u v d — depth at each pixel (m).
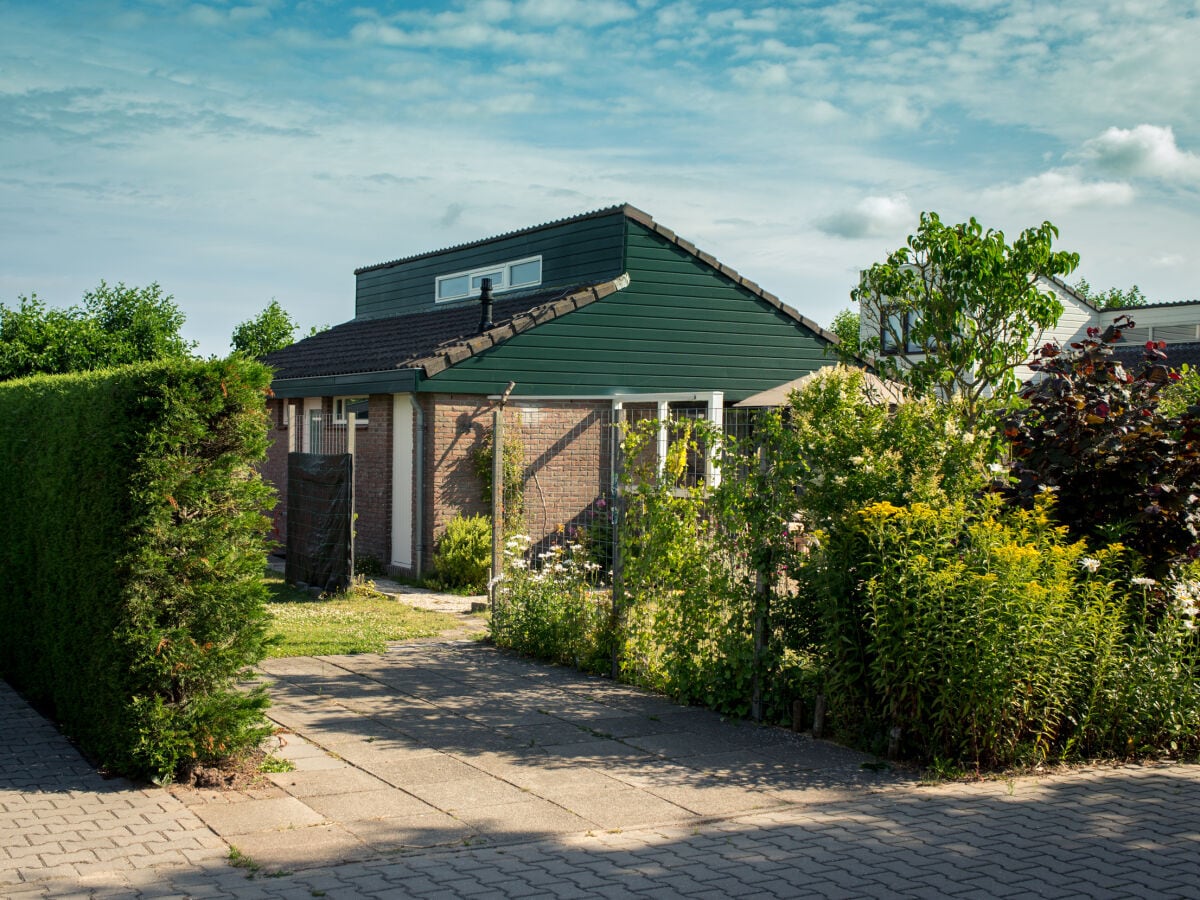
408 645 11.15
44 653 8.10
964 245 9.14
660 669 9.00
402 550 16.98
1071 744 7.02
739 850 5.32
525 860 5.16
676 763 6.93
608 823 5.73
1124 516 7.92
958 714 6.73
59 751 7.14
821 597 7.39
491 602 11.33
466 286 22.62
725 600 8.33
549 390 17.22
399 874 4.95
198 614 6.52
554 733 7.67
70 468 7.23
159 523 6.34
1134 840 5.50
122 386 6.55
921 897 4.73
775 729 7.83
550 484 17.22
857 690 7.21
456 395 16.38
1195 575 7.82
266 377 6.78
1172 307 32.31
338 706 8.41
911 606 6.82
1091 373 8.41
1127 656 7.32
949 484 7.47
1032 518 7.45
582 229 19.12
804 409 8.13
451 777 6.56
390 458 17.28
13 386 8.91
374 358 18.53
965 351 9.31
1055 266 8.95
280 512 21.05
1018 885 4.88
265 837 5.45
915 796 6.26
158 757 6.26
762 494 8.12
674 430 9.41
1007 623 6.69
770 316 19.69
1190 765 7.08
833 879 4.93
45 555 7.86
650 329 18.34
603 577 10.22
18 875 4.89
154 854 5.19
